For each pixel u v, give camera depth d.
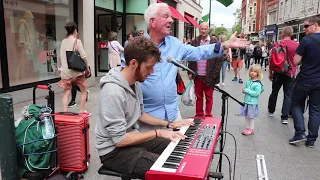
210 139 2.18
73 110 6.07
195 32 29.72
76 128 3.20
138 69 2.13
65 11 8.41
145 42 2.11
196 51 2.81
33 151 2.89
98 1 10.25
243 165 3.77
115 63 8.80
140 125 2.57
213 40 5.65
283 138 4.84
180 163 1.79
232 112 6.49
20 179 2.93
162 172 1.68
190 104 5.09
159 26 2.56
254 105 4.86
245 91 4.85
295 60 4.30
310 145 4.41
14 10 6.78
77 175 3.19
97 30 11.55
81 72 5.31
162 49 2.68
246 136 4.89
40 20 7.62
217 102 7.57
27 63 7.23
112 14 11.60
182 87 4.86
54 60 8.19
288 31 5.51
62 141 3.22
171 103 2.72
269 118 6.04
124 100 2.11
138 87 2.43
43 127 2.95
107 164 2.23
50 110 3.07
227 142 4.58
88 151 3.46
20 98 6.43
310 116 4.37
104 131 2.18
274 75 5.85
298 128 4.45
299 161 3.94
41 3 7.61
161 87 2.60
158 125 2.52
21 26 7.00
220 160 2.88
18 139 2.90
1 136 2.75
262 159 3.36
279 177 3.49
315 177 3.50
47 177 3.01
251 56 19.67
